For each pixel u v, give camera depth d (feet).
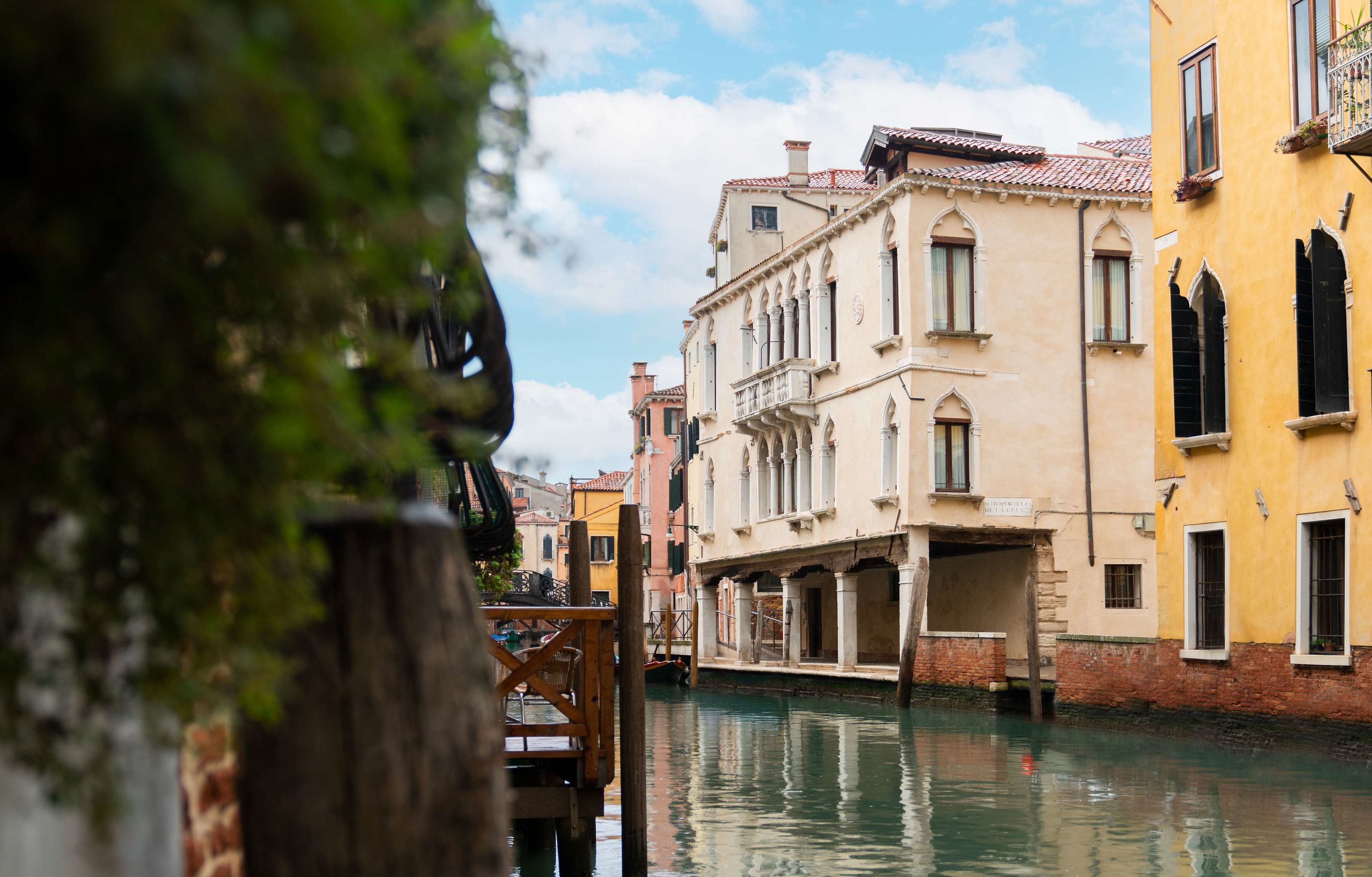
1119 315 93.86
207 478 5.06
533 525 301.84
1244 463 60.80
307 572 6.05
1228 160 62.28
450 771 7.28
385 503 7.36
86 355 4.61
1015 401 91.56
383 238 5.08
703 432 131.85
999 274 91.71
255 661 5.77
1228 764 53.57
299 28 3.94
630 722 31.30
